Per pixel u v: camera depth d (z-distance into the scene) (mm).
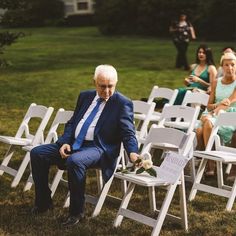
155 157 9766
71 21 46969
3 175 8766
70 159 6527
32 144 8047
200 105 9906
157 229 6191
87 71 19969
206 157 7312
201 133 8477
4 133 11750
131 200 7520
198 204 7414
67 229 6438
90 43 31750
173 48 28766
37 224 6621
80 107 7141
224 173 8922
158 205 7355
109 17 40125
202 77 11336
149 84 17406
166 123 9297
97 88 6859
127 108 6844
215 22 35469
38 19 45719
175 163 6332
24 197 7684
